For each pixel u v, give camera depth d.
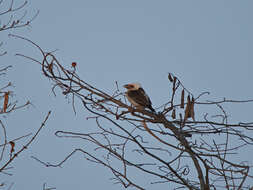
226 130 10.42
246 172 8.83
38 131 8.48
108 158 9.77
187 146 9.70
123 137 9.90
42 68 10.48
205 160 9.62
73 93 10.83
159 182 9.65
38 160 9.33
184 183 9.50
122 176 9.55
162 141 10.48
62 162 9.48
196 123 10.70
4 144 8.12
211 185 9.67
